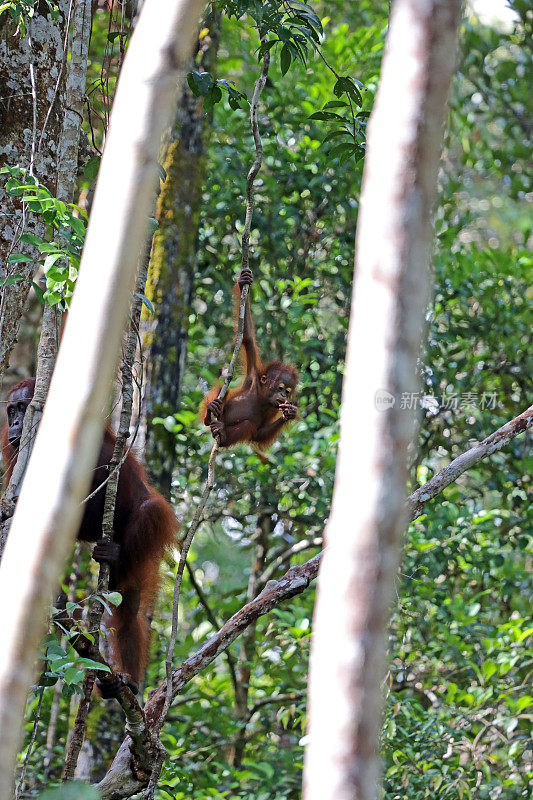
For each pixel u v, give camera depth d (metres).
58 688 12.32
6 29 8.51
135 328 6.84
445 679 13.09
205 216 15.55
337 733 2.45
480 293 14.73
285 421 10.17
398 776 10.61
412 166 2.56
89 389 2.89
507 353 14.57
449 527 13.49
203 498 7.26
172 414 13.09
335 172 15.23
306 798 2.46
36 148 8.55
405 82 2.58
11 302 8.35
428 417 13.97
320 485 14.07
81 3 7.76
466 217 13.82
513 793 11.27
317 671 2.51
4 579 2.85
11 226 8.34
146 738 6.70
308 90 16.19
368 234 2.59
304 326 14.77
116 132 3.03
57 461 2.87
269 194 15.22
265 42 7.95
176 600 7.04
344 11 19.19
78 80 7.70
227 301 15.45
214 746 13.34
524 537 14.11
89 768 11.75
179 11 3.03
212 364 16.17
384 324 2.54
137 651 8.70
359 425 2.55
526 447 15.03
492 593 15.10
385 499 2.51
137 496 8.90
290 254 15.54
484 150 14.73
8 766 2.78
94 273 2.94
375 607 2.48
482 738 12.36
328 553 2.56
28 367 13.20
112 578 8.81
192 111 13.65
